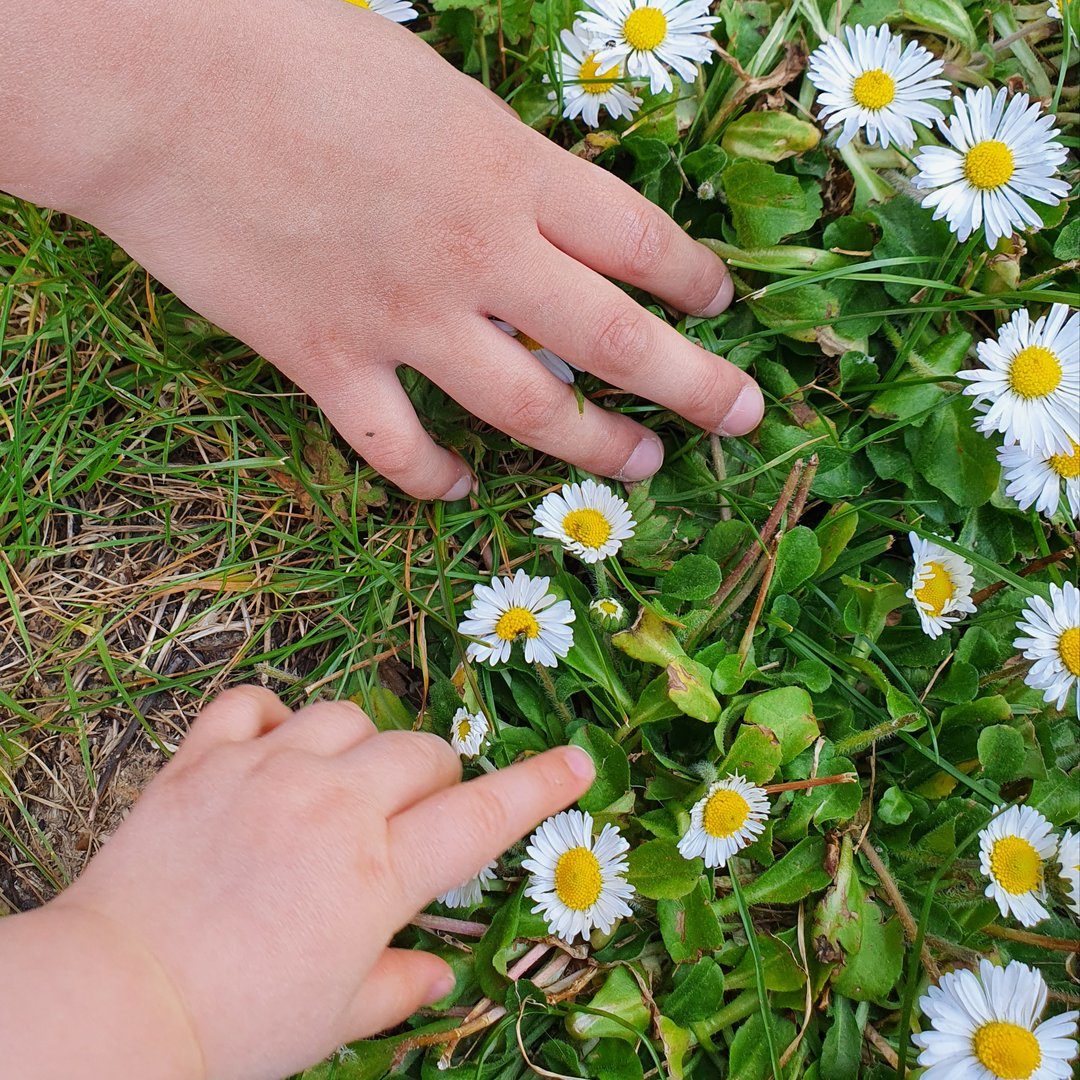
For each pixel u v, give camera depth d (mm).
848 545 321
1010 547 314
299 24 286
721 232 321
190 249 290
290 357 298
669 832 293
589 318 293
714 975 291
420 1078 297
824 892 300
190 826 256
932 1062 276
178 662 326
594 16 304
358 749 271
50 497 325
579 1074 289
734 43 321
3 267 335
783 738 295
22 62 269
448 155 287
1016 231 309
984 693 312
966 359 316
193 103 279
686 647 304
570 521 298
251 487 330
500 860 300
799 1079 296
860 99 302
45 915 243
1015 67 331
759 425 314
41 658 323
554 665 297
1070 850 283
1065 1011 294
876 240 322
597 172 298
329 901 251
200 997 242
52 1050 230
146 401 332
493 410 300
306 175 284
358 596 325
